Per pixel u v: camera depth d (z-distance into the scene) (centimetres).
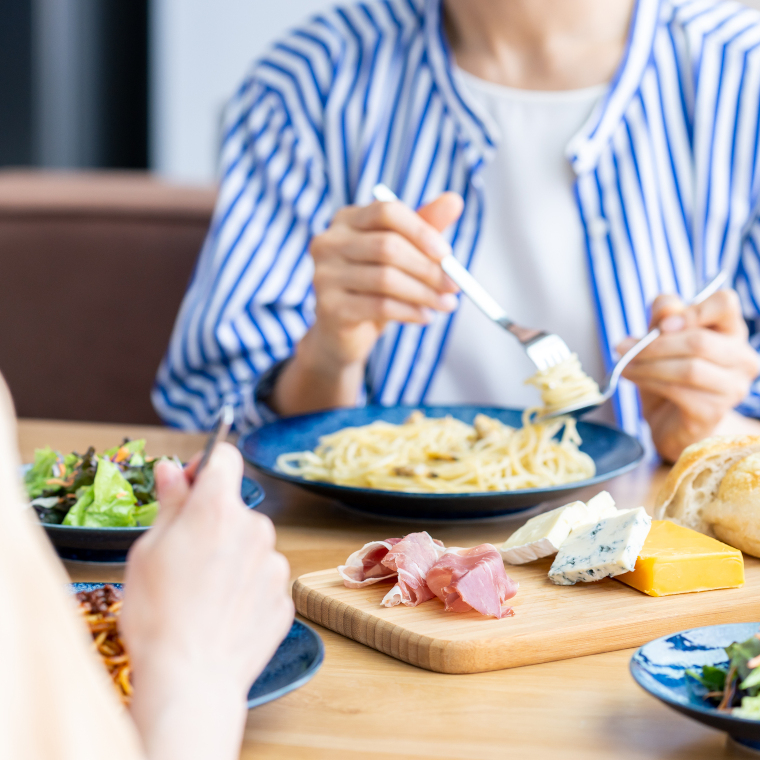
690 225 211
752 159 209
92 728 34
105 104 523
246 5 515
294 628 71
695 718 59
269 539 51
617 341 202
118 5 512
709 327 148
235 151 218
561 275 207
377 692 71
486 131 207
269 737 63
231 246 204
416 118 212
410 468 125
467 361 207
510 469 132
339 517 119
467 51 218
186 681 45
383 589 88
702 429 146
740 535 101
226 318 192
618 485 134
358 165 216
